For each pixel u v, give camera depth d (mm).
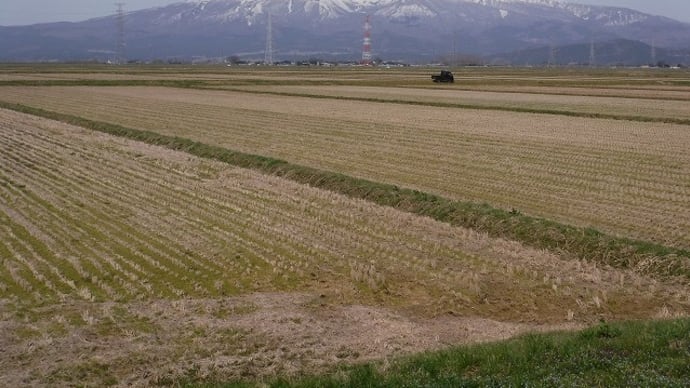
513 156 36281
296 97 79688
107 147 39375
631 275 17750
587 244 19703
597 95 85688
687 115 58500
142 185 28672
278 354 12578
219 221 22766
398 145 40188
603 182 29344
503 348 10961
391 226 22516
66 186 28188
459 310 15531
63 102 68562
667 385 8617
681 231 21328
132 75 131375
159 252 19062
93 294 15688
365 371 10219
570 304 15938
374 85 107000
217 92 87438
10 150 37125
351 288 16688
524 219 22094
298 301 15664
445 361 10484
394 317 14844
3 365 11906
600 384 8906
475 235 21516
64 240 20188
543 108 65375
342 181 28938
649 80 131750
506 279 17469
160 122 51938
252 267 18062
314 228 22031
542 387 8797
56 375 11555
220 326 13867
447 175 30906
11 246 19438
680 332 11000
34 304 14969
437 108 66375
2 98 71562
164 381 11430
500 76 155750
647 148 39469
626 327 11852
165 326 13875
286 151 37781
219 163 34625
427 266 18438
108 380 11453
